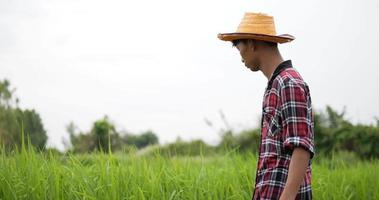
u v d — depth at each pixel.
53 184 6.09
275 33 4.27
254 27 4.23
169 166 7.15
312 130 4.09
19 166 6.41
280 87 4.07
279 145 4.07
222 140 18.27
